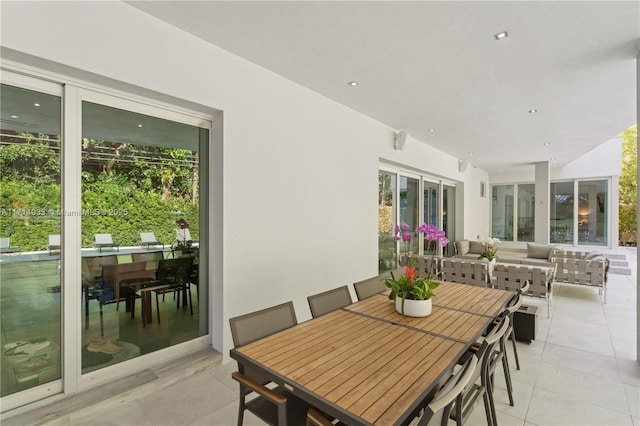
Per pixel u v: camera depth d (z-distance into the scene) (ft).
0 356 5.98
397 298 7.20
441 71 9.88
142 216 7.92
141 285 7.90
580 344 10.43
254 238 9.66
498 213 35.01
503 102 12.57
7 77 5.97
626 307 14.61
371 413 3.54
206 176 9.17
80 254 6.82
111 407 6.69
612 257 25.54
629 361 9.20
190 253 8.87
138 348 7.85
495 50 8.55
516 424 6.45
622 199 42.06
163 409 6.78
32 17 5.72
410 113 14.05
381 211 17.15
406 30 7.65
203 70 8.29
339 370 4.52
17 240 6.13
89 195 7.00
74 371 6.72
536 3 6.59
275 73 10.18
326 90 11.57
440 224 23.97
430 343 5.47
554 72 9.87
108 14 6.64
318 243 11.96
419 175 21.02
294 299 10.97
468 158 25.05
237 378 5.01
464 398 4.85
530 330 10.30
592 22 7.22
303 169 11.28
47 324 6.46
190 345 8.81
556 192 30.37
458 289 9.34
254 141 9.62
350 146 13.50
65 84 6.59
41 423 5.89
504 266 13.67
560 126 15.88
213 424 6.37
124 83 6.96
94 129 7.07
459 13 6.95
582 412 6.82
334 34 7.90
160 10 7.07
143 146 7.91
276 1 6.66
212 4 6.81
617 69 9.63
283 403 4.30
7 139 6.02
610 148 27.25
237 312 9.20
